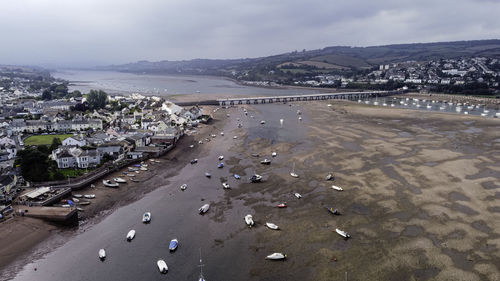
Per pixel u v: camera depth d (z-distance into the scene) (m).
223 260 57.94
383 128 170.50
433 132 160.62
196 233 66.75
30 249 60.81
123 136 131.75
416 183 92.19
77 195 82.69
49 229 67.62
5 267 55.62
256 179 93.94
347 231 67.31
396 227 68.81
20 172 89.69
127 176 97.50
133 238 64.81
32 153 87.75
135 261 57.66
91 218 72.81
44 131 151.88
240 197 83.81
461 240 64.00
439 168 104.38
